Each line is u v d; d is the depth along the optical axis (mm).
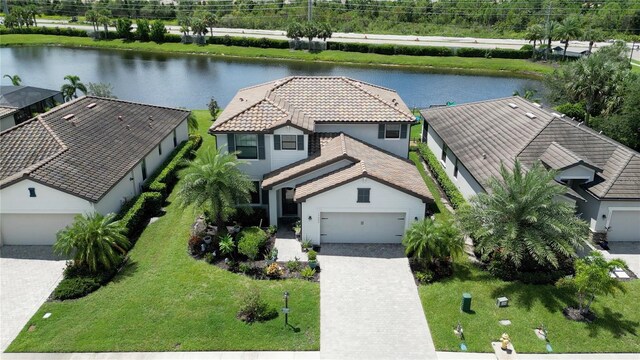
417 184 27406
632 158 28125
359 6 116812
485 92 70375
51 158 27328
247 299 21438
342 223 27062
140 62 86625
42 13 125188
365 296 22953
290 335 20516
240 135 28953
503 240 22953
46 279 24141
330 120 30453
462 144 34156
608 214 27094
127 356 19344
